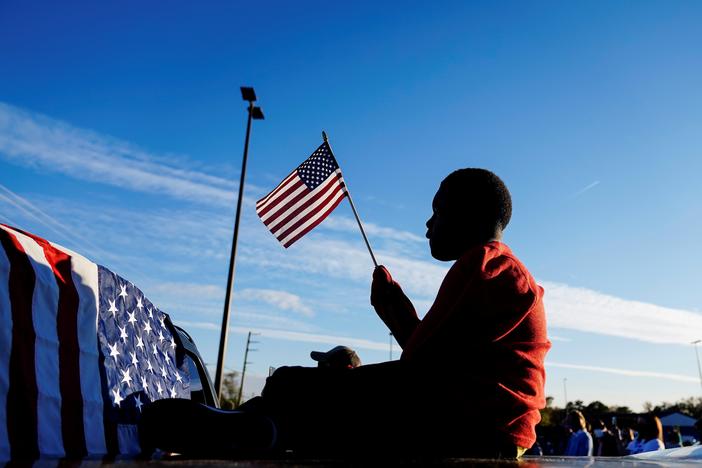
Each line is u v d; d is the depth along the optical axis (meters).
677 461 1.96
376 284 2.35
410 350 1.69
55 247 1.86
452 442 1.63
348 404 1.63
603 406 82.31
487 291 1.67
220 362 13.69
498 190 2.13
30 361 1.59
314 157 5.13
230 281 14.41
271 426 1.58
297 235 4.88
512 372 1.68
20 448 1.49
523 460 1.59
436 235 2.17
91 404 1.83
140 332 2.32
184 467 0.96
